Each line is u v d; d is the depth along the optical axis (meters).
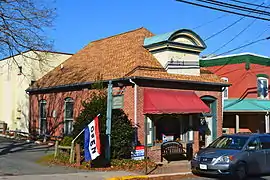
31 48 19.19
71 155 16.83
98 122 15.81
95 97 18.09
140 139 18.56
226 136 16.42
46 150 21.39
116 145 17.00
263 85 30.03
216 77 22.64
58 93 24.91
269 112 26.94
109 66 21.70
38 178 13.36
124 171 15.60
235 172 14.62
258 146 15.73
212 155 14.90
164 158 19.69
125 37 24.64
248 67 28.91
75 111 22.88
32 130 27.56
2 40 18.23
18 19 18.19
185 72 21.02
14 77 32.19
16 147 22.75
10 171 14.80
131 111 18.80
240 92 29.17
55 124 25.02
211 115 22.16
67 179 13.38
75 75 23.75
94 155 15.25
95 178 13.77
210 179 15.04
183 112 18.92
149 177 14.60
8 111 33.00
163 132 20.08
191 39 21.28
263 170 15.56
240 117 30.16
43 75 30.55
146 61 20.27
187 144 20.44
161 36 20.86
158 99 18.86
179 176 15.38
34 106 27.64
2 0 17.61
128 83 19.11
